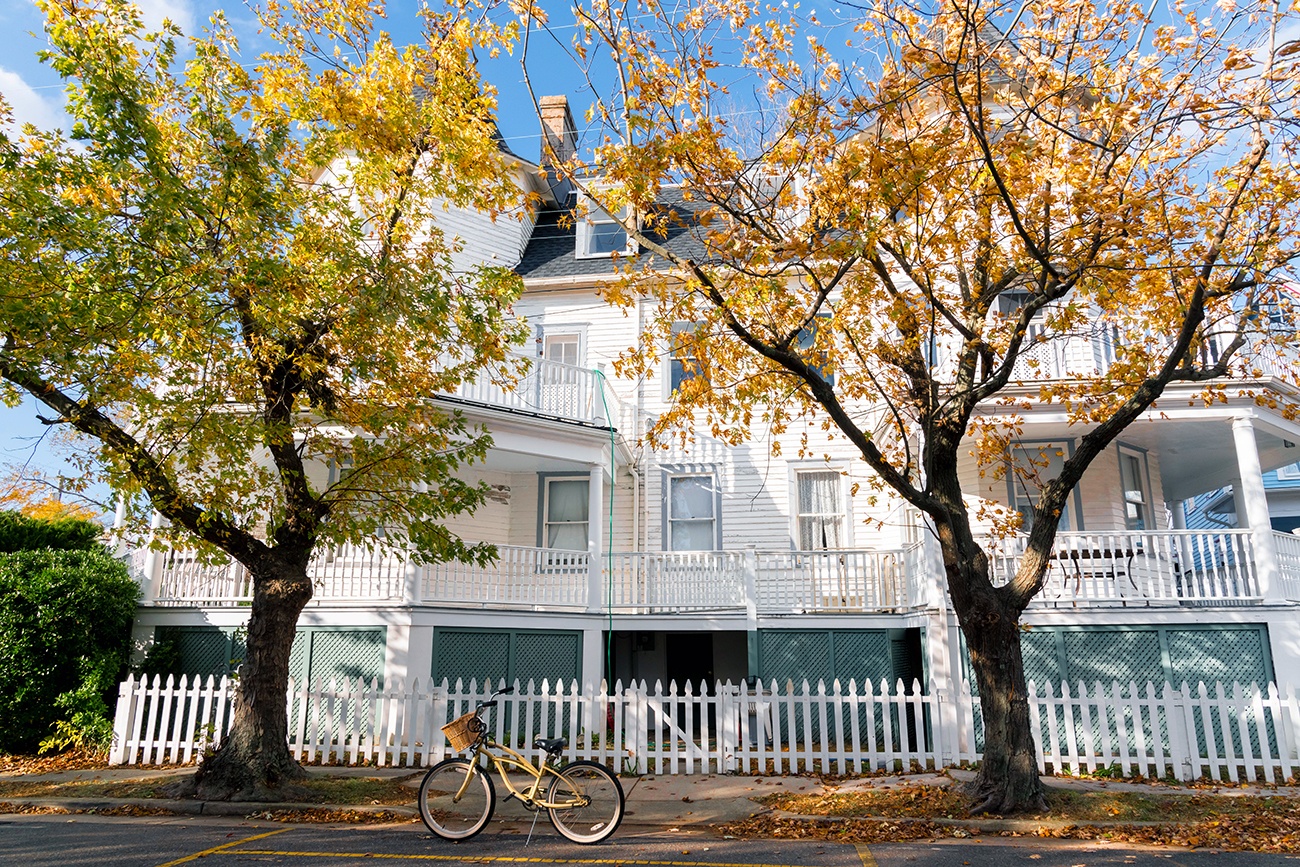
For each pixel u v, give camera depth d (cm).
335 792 1027
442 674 1402
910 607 1491
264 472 1052
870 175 927
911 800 979
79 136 823
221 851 793
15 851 789
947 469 1016
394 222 1075
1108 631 1341
